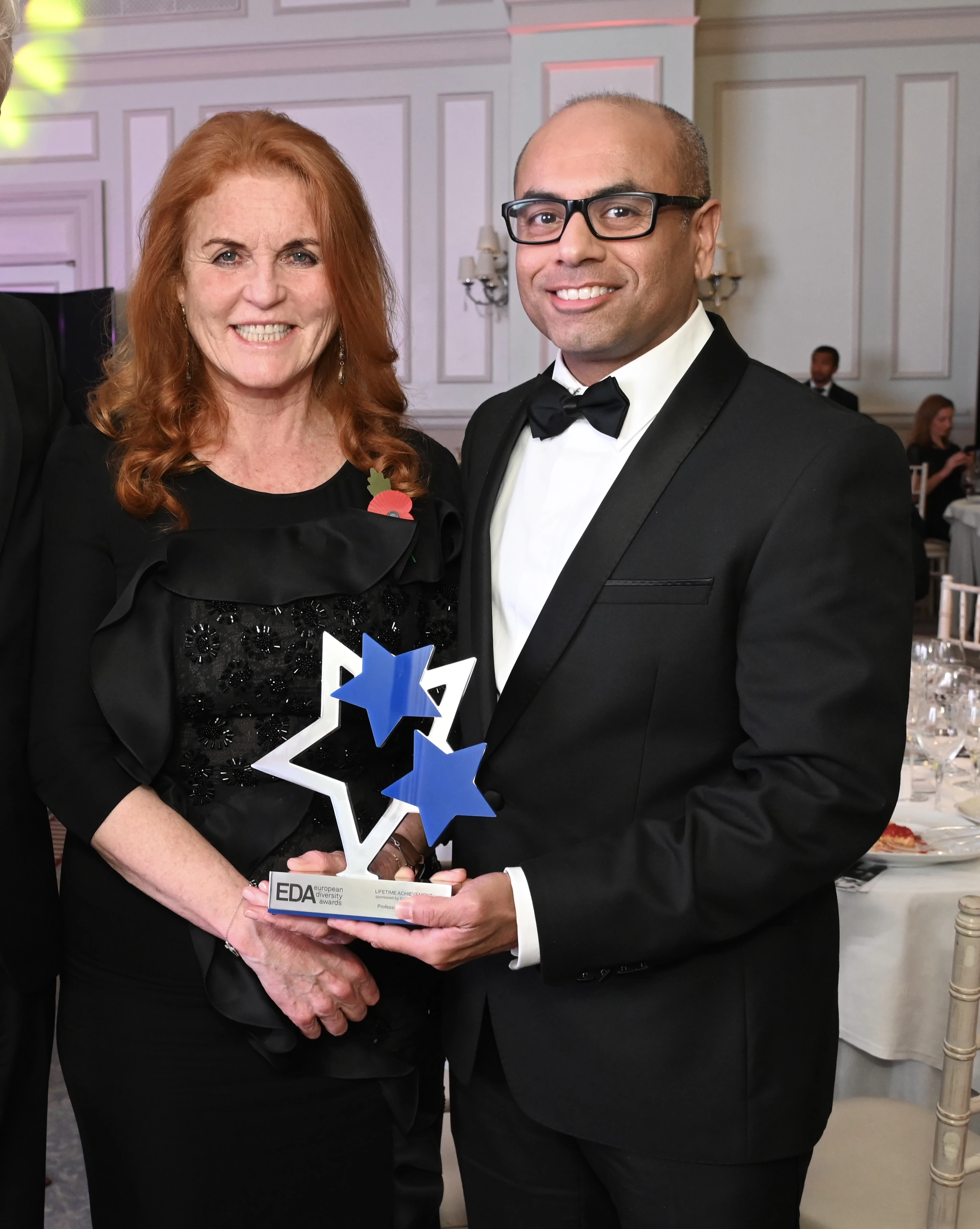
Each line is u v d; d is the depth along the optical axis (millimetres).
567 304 1260
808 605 1134
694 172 1288
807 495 1146
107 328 1935
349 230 1406
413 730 1428
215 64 7359
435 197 7309
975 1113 1383
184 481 1420
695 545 1194
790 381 1268
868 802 1133
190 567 1335
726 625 1187
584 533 1245
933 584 6688
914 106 7125
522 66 6266
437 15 7125
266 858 1311
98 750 1295
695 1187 1199
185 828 1271
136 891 1331
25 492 1346
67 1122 2383
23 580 1327
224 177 1355
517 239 1298
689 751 1214
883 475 1165
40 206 7582
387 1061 1369
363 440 1523
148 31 7367
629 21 6125
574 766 1242
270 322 1374
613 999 1224
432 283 7383
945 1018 1705
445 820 1143
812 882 1146
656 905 1128
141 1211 1331
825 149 7230
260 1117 1333
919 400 7363
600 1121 1224
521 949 1137
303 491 1470
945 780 2160
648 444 1243
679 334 1310
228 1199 1335
